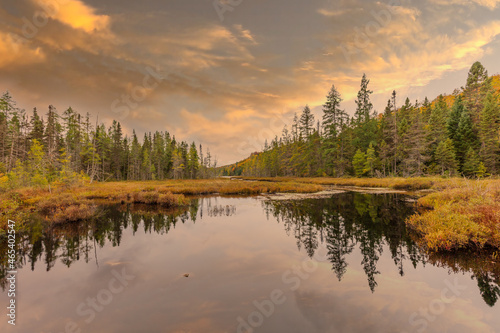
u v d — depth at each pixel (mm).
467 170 36750
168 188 29984
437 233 8062
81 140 42000
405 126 47281
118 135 64062
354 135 53406
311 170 55125
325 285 5738
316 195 24406
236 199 22922
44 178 25203
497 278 5848
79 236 10766
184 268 6984
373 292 5352
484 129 36594
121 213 16234
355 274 6363
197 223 12977
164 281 6121
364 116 53188
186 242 9617
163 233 11062
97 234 11047
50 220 13930
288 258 7672
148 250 8719
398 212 14281
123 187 31594
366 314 4453
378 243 8945
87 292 5648
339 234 10320
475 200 10000
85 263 7570
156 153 73062
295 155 57250
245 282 5969
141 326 4207
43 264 7555
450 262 6887
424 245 8383
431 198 15180
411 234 9914
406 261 7113
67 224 13086
